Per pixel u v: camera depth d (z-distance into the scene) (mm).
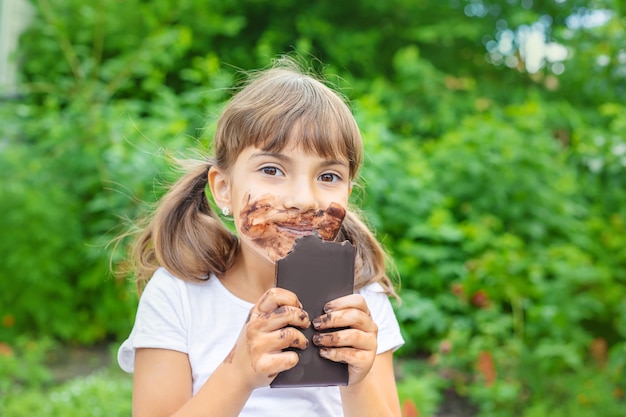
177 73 6949
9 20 6453
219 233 1653
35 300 4891
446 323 4457
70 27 6539
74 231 4992
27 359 4086
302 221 1398
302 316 1256
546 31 8008
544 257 4535
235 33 7184
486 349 4059
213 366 1529
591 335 4500
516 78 7656
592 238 4922
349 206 2039
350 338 1267
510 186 4926
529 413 3502
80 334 4973
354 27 7734
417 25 7812
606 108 4973
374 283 1757
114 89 5477
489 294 4379
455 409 3990
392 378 1685
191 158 1931
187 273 1598
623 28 4746
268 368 1231
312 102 1458
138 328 1548
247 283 1597
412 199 4797
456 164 4973
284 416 1530
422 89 6492
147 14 6523
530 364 3904
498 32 8031
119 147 4742
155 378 1509
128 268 2490
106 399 3445
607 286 4441
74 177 5082
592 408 3598
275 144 1408
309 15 7496
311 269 1278
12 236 4848
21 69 6641
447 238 4562
